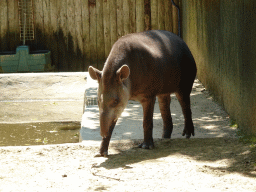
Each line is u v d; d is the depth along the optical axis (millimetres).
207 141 6121
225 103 8102
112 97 5066
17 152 5746
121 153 5656
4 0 14805
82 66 15047
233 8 7258
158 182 4344
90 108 8586
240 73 6801
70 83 11711
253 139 5898
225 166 4902
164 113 6629
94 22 14828
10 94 11117
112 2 14742
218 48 8703
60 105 10273
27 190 4203
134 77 5469
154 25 14812
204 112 8141
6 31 14945
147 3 14656
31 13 14914
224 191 4062
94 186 4277
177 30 14898
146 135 5895
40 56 14242
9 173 4789
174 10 14750
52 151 5785
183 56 6387
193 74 6656
